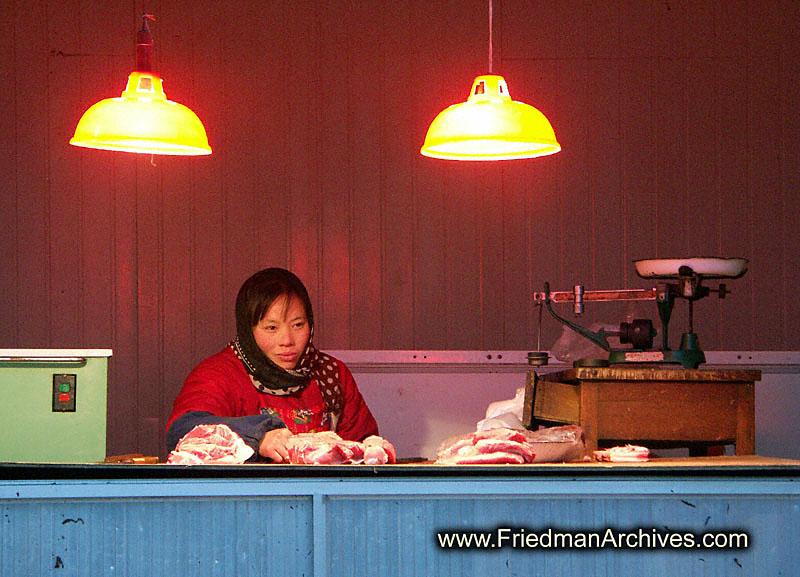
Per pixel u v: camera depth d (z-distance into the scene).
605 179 5.02
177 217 4.98
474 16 5.04
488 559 2.01
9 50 4.96
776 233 5.02
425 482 2.00
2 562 1.96
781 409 4.95
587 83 5.04
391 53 5.03
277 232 4.99
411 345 4.99
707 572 2.03
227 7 5.00
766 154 5.04
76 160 4.97
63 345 4.93
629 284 4.99
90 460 3.49
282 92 5.01
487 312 5.00
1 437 3.44
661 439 2.95
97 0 5.00
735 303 4.99
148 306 4.95
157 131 2.89
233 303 4.97
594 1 5.04
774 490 2.02
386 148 5.02
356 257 5.00
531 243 5.01
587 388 2.94
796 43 5.05
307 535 2.00
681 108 5.04
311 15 5.02
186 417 2.79
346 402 3.55
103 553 1.98
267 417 2.57
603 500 2.03
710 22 5.05
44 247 4.95
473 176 5.02
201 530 1.99
